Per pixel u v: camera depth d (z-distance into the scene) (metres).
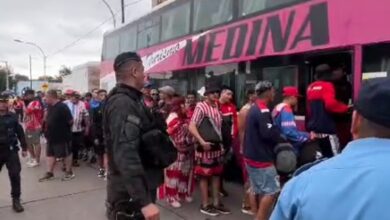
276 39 6.38
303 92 6.43
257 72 7.47
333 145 5.16
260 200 5.41
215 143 6.27
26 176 9.79
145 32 11.38
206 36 8.32
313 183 1.38
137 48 11.88
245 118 5.73
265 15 6.71
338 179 1.34
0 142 6.81
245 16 7.22
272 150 5.15
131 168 2.78
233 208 6.73
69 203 7.41
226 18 7.77
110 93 3.07
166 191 6.93
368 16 4.92
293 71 6.68
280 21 6.35
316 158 5.12
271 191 5.15
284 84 6.84
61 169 10.59
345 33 5.21
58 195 7.97
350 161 1.36
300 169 1.59
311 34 5.73
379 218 1.23
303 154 5.27
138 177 2.80
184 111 6.96
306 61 6.44
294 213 1.40
